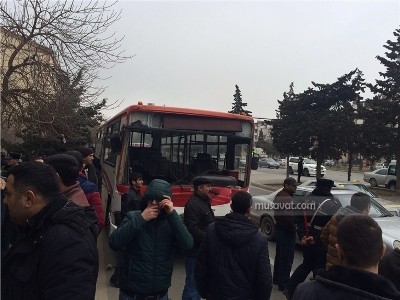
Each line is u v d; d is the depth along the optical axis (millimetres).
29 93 10789
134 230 3354
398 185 25797
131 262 3461
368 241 1900
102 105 12570
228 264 3309
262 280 3270
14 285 1946
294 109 25469
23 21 10531
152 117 7512
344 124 23562
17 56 11484
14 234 3311
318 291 1903
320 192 5555
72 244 1941
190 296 4742
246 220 3406
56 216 2018
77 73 11242
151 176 7523
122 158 7348
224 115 7902
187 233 3516
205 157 7922
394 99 25750
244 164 8117
